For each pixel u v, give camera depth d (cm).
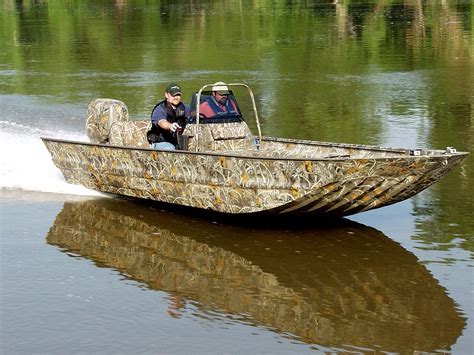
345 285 931
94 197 1239
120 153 1181
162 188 1152
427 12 3812
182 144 1167
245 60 2578
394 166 988
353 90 2095
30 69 2453
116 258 1016
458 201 1205
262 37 3100
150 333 827
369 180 1005
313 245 1047
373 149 1121
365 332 828
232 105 1204
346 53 2698
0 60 2644
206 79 2252
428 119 1750
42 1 4916
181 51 2762
